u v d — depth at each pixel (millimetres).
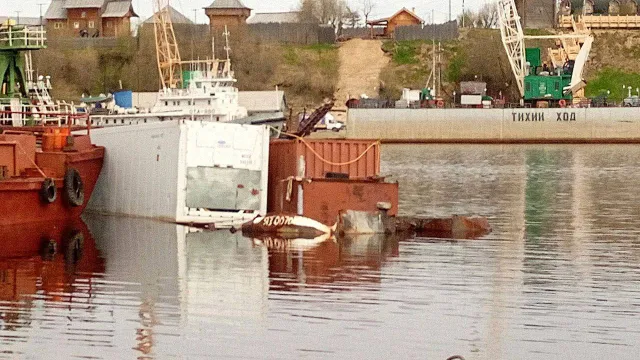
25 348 40438
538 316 45719
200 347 40688
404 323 44250
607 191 106000
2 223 71375
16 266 56688
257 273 54656
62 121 118438
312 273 54812
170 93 170875
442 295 49562
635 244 66312
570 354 40375
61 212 75562
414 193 104438
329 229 68938
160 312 45750
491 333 42938
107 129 82688
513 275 54875
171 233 69938
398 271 55594
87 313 45594
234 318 44781
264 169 74312
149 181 77125
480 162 157000
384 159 165500
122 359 39219
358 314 45688
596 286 52094
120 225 74250
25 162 74125
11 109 110562
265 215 70688
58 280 52625
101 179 82750
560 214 84438
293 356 39719
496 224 77125
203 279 52938
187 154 73000
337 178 72062
